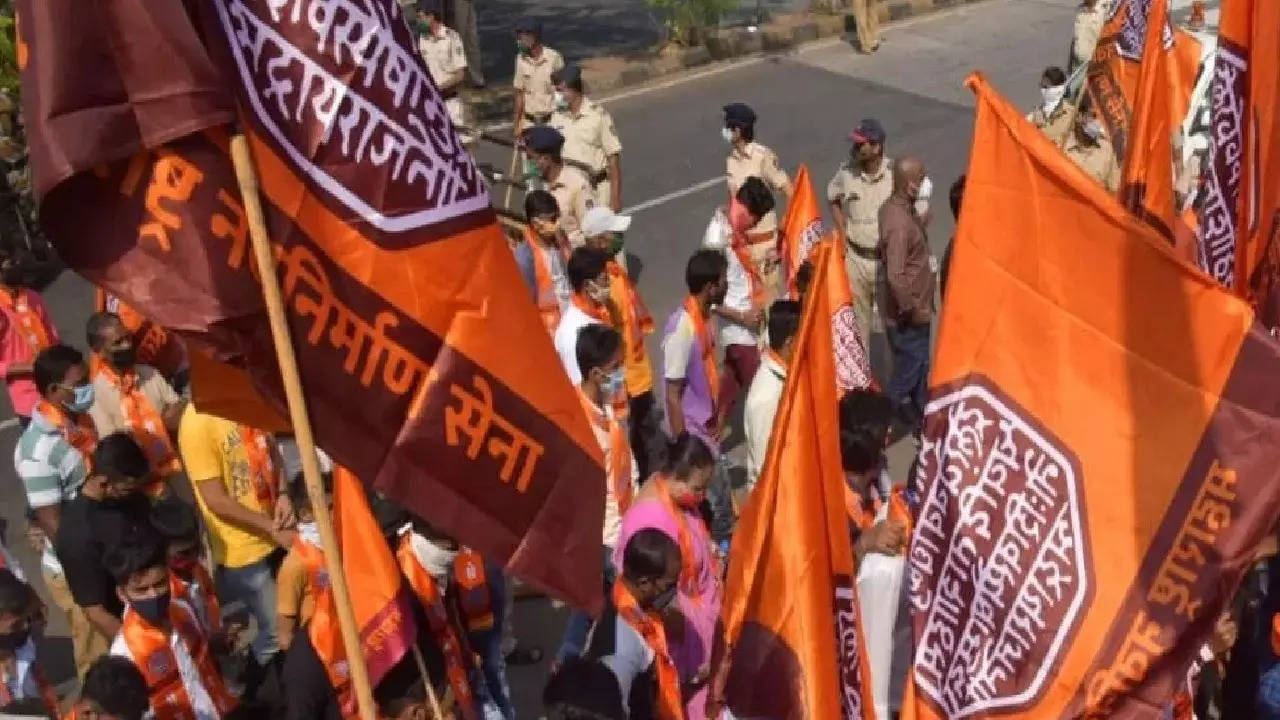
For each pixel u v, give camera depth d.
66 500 6.82
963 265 4.22
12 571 6.33
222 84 3.26
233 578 6.78
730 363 8.88
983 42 19.84
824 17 20.28
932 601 4.42
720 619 4.59
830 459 4.41
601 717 4.82
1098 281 4.03
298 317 3.55
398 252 3.67
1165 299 3.94
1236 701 5.53
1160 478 4.02
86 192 3.34
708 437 8.00
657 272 12.78
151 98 3.21
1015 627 4.27
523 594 8.14
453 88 14.40
